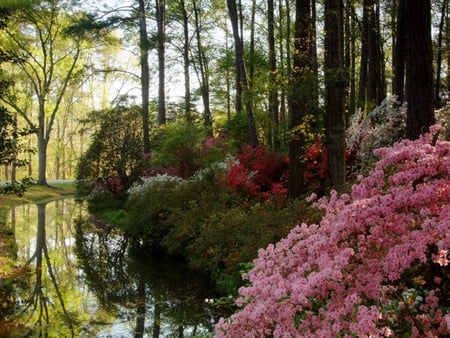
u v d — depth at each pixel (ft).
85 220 65.72
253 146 57.41
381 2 66.64
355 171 37.99
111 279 35.50
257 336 11.51
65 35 86.12
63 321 26.32
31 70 110.83
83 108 166.30
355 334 10.21
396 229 10.99
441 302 12.88
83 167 74.59
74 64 107.34
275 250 13.43
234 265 29.53
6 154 34.99
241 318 11.71
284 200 35.78
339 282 10.93
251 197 40.96
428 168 11.38
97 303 29.66
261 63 74.02
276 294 10.96
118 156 73.05
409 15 24.31
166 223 42.73
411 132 24.31
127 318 26.71
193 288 31.86
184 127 62.54
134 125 76.33
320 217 26.22
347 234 11.09
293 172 35.04
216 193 42.93
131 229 49.39
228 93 100.27
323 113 32.63
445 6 78.84
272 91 34.65
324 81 30.91
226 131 69.72
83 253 45.19
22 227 60.18
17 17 95.14
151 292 31.60
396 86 45.78
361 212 11.04
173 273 36.27
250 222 32.35
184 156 59.16
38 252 45.62
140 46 72.23
